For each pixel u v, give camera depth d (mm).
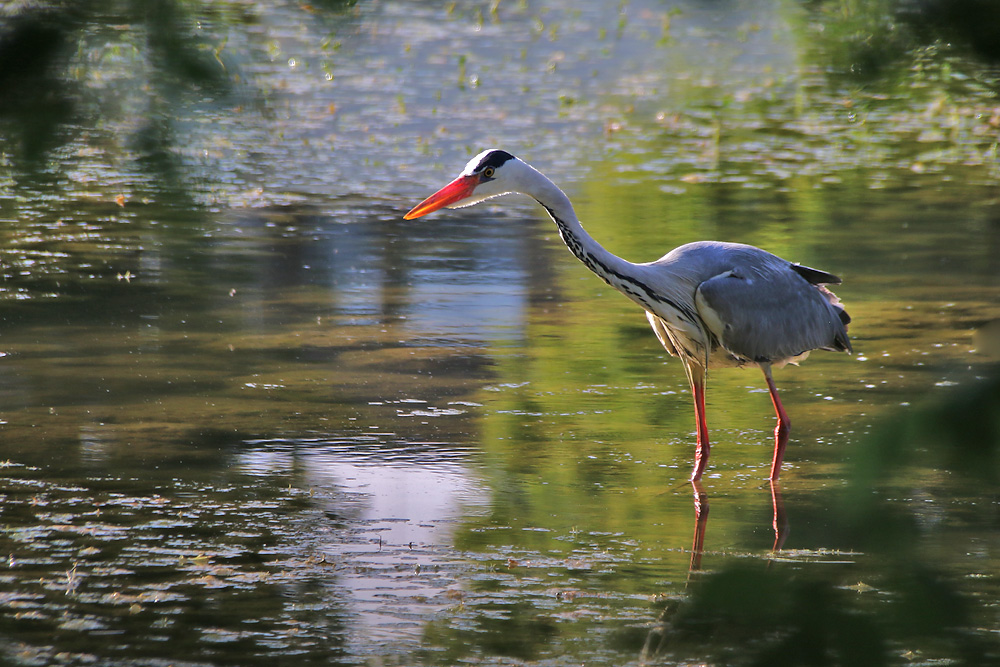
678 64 38250
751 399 12977
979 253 19250
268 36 7523
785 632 7477
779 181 24953
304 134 28422
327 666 6898
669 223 21125
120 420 11625
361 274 17938
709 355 11227
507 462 10883
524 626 7520
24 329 14703
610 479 10531
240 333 14883
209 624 7422
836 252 19250
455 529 9258
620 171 25641
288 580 8148
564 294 17156
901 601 7902
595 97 34250
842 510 3826
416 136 28625
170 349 14117
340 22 5219
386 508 9648
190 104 5215
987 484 4145
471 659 7055
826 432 11773
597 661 7062
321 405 12312
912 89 5746
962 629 7504
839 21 5664
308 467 10562
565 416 12266
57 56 4832
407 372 13578
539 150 27516
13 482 9883
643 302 10789
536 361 14172
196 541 8805
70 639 7145
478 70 37625
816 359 14297
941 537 9078
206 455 10734
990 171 26109
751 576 8359
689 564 8633
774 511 9781
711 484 10422
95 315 15414
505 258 19078
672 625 7582
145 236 19688
